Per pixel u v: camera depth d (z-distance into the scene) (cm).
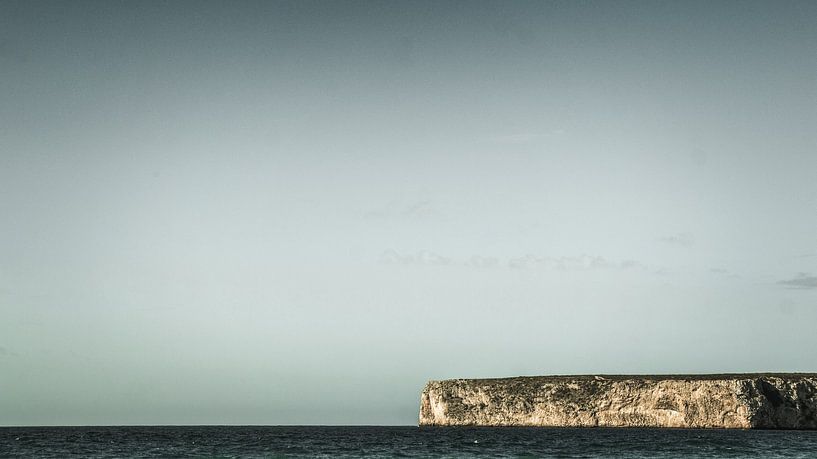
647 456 9588
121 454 10531
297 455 10194
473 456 9806
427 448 11538
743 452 10181
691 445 11544
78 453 10762
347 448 11781
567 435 15225
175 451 11144
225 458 9700
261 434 19675
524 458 9419
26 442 14162
